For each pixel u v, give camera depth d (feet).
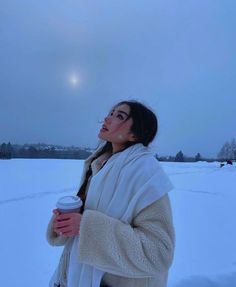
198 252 16.34
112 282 4.21
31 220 21.27
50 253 15.06
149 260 3.87
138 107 4.95
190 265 14.35
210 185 51.19
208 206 31.01
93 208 4.37
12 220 21.08
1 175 47.55
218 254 16.11
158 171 4.37
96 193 4.39
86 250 3.90
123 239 3.81
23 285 11.59
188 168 97.35
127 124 4.88
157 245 3.92
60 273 4.78
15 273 12.64
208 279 10.08
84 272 4.19
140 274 3.93
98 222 3.92
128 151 4.61
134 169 4.33
